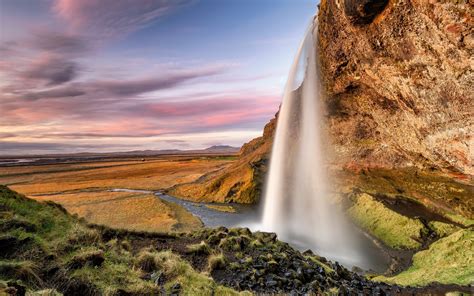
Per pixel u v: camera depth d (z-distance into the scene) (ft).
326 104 94.89
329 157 106.93
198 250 37.09
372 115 76.89
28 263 21.03
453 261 45.29
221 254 35.29
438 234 63.10
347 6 47.60
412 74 45.60
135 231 43.32
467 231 50.14
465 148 44.29
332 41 66.69
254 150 191.31
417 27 38.47
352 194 94.07
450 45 34.63
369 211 82.33
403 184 82.48
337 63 69.31
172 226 87.66
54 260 23.07
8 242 23.02
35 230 27.78
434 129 49.78
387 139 79.36
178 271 27.73
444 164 55.72
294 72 126.31
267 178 135.85
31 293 17.88
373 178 91.15
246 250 40.83
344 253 64.49
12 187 187.93
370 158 93.45
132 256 30.86
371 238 71.92
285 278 31.89
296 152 122.93
